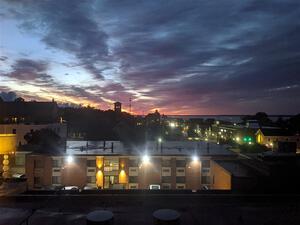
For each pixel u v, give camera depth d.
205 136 112.56
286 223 11.74
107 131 82.06
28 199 13.98
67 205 13.55
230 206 13.63
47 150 43.78
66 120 89.44
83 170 40.12
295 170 18.73
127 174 40.59
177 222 9.91
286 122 103.94
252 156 29.30
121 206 13.58
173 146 47.34
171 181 40.44
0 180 16.14
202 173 40.22
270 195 14.34
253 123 90.75
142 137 75.00
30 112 72.25
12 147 46.75
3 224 11.34
